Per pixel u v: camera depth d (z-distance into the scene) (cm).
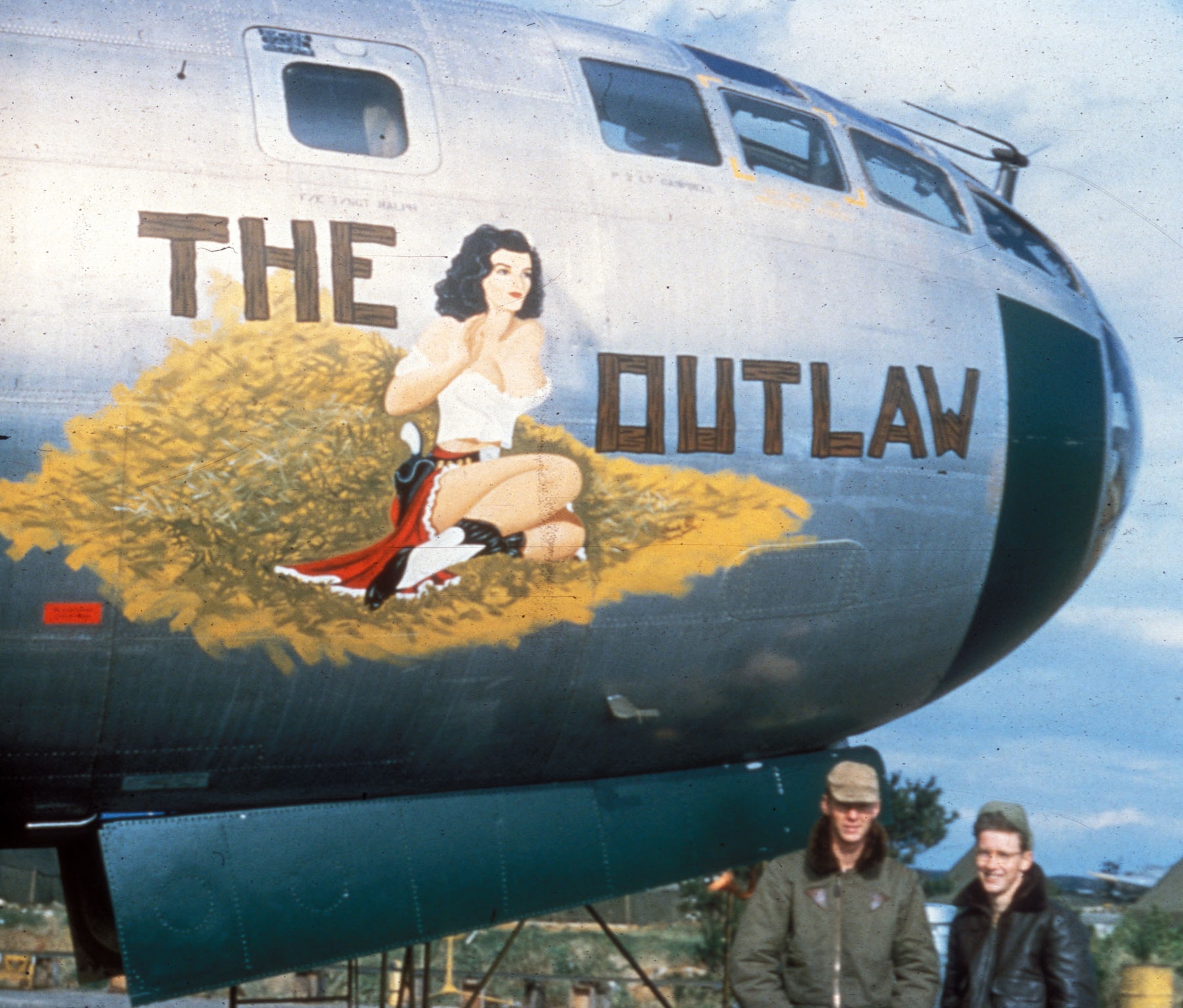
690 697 717
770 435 677
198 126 596
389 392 607
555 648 668
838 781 493
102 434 575
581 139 665
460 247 622
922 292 728
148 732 627
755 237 688
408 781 694
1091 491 782
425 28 665
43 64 588
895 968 501
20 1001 1270
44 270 568
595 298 645
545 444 634
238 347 586
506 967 1689
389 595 625
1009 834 500
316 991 1509
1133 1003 809
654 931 1964
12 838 686
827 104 762
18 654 590
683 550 668
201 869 640
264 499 597
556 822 718
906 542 724
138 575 589
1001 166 941
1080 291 832
